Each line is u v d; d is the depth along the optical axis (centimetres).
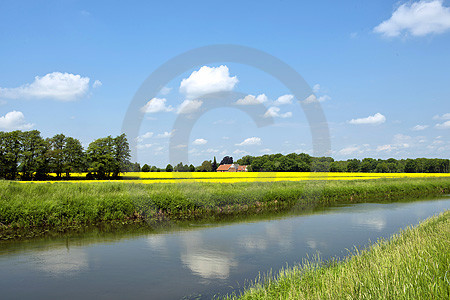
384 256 616
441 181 3631
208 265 823
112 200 1617
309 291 489
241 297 565
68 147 5316
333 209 2014
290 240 1120
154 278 731
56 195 1562
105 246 1045
